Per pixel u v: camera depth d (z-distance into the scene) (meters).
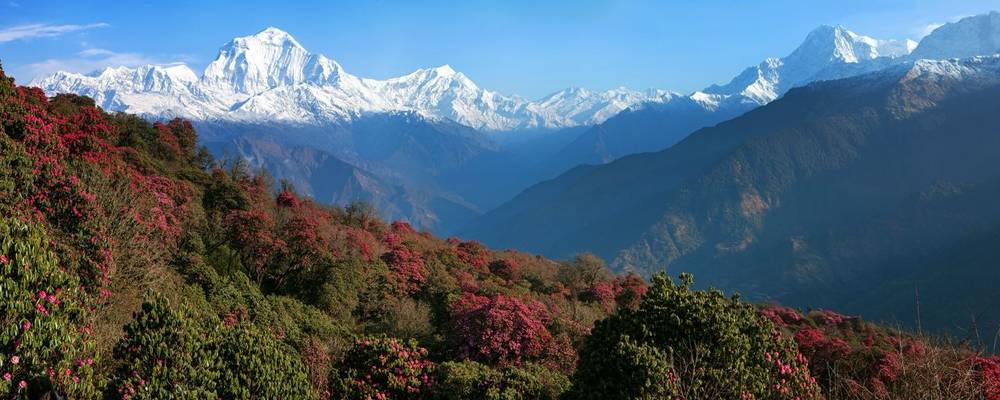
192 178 59.06
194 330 15.91
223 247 43.50
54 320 13.55
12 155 23.39
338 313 39.97
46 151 30.69
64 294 14.47
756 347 17.16
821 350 34.72
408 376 23.48
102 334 18.78
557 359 31.36
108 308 20.91
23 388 12.48
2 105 30.45
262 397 15.52
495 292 47.38
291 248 42.19
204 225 43.06
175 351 15.24
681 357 16.33
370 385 22.69
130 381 14.34
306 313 37.00
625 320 17.67
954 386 10.96
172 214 38.88
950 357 11.45
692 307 17.14
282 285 41.97
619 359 15.97
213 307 31.28
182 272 33.56
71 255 20.36
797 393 16.81
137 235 27.38
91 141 37.72
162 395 14.23
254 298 34.22
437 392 23.08
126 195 30.84
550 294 57.16
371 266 46.91
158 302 16.14
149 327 15.73
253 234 41.56
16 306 13.12
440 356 33.19
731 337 16.62
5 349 12.76
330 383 22.72
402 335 36.31
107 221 24.69
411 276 48.09
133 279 25.89
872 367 23.58
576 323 38.09
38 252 14.42
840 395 14.94
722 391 15.64
